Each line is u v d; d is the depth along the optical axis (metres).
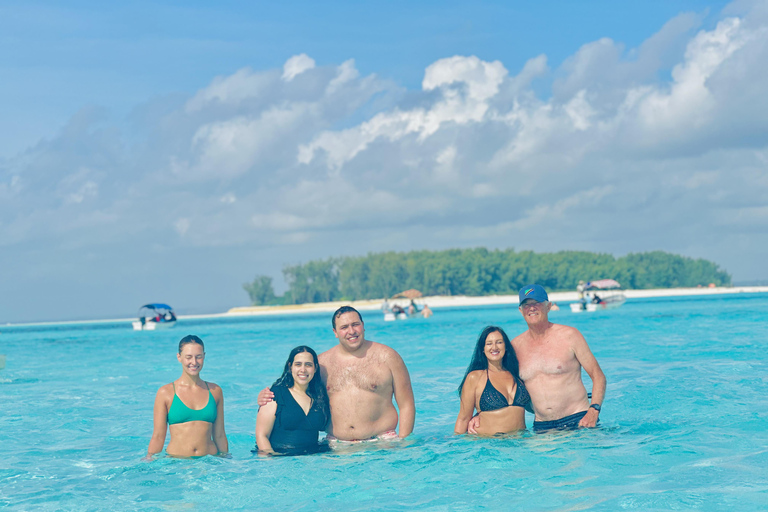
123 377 13.05
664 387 8.14
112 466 5.27
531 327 5.92
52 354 21.73
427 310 43.56
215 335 31.28
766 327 18.53
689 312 30.73
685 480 4.14
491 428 5.72
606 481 4.21
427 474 4.57
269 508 3.99
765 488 3.91
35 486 4.68
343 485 4.40
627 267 131.00
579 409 5.83
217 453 5.43
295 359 5.35
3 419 7.98
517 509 3.74
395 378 5.60
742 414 6.29
